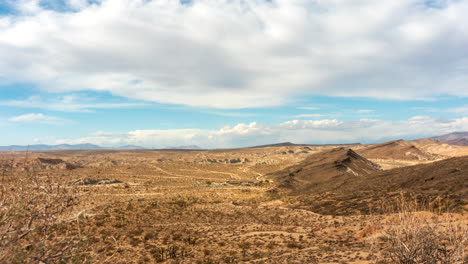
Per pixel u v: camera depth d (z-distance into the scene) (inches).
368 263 516.7
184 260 928.9
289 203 2295.8
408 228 355.6
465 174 1675.7
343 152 5349.4
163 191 3767.2
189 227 1599.4
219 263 862.5
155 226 1649.9
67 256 165.5
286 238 1152.2
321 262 650.2
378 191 1943.9
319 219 1518.2
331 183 3243.1
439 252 347.3
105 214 1877.5
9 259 151.0
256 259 860.6
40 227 167.2
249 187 4291.3
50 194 168.7
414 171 2274.9
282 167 7716.5
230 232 1379.2
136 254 990.4
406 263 344.8
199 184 4680.1
